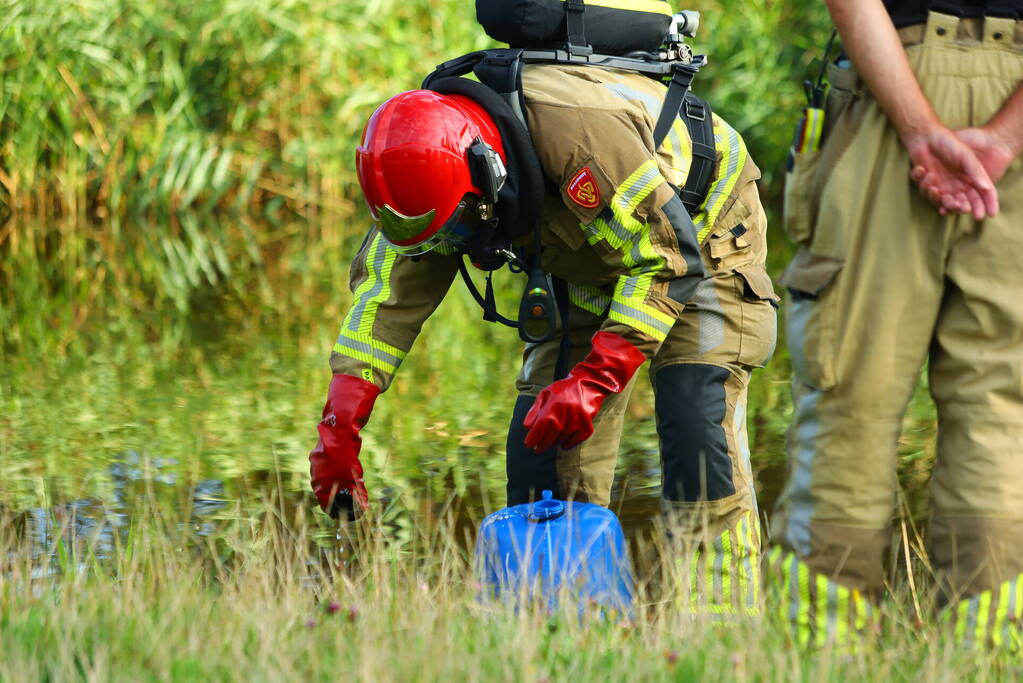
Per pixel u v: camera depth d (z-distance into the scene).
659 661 6.58
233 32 31.41
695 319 8.76
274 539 9.07
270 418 15.20
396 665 6.43
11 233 29.25
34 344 19.75
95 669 6.19
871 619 7.11
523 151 7.76
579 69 8.13
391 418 15.02
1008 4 6.57
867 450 6.95
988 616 6.73
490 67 8.07
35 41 30.38
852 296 6.83
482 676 6.31
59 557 9.40
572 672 6.39
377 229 9.16
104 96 30.95
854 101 6.82
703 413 8.68
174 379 17.34
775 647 6.77
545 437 7.99
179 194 31.88
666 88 8.62
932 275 6.76
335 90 31.69
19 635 6.77
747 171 9.00
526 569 7.65
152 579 8.03
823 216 6.86
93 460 13.35
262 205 32.78
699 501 8.63
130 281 24.81
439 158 7.58
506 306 22.73
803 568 7.11
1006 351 6.71
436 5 31.88
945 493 6.93
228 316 21.73
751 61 30.44
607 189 7.77
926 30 6.61
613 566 8.13
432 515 11.44
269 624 6.89
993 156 6.49
